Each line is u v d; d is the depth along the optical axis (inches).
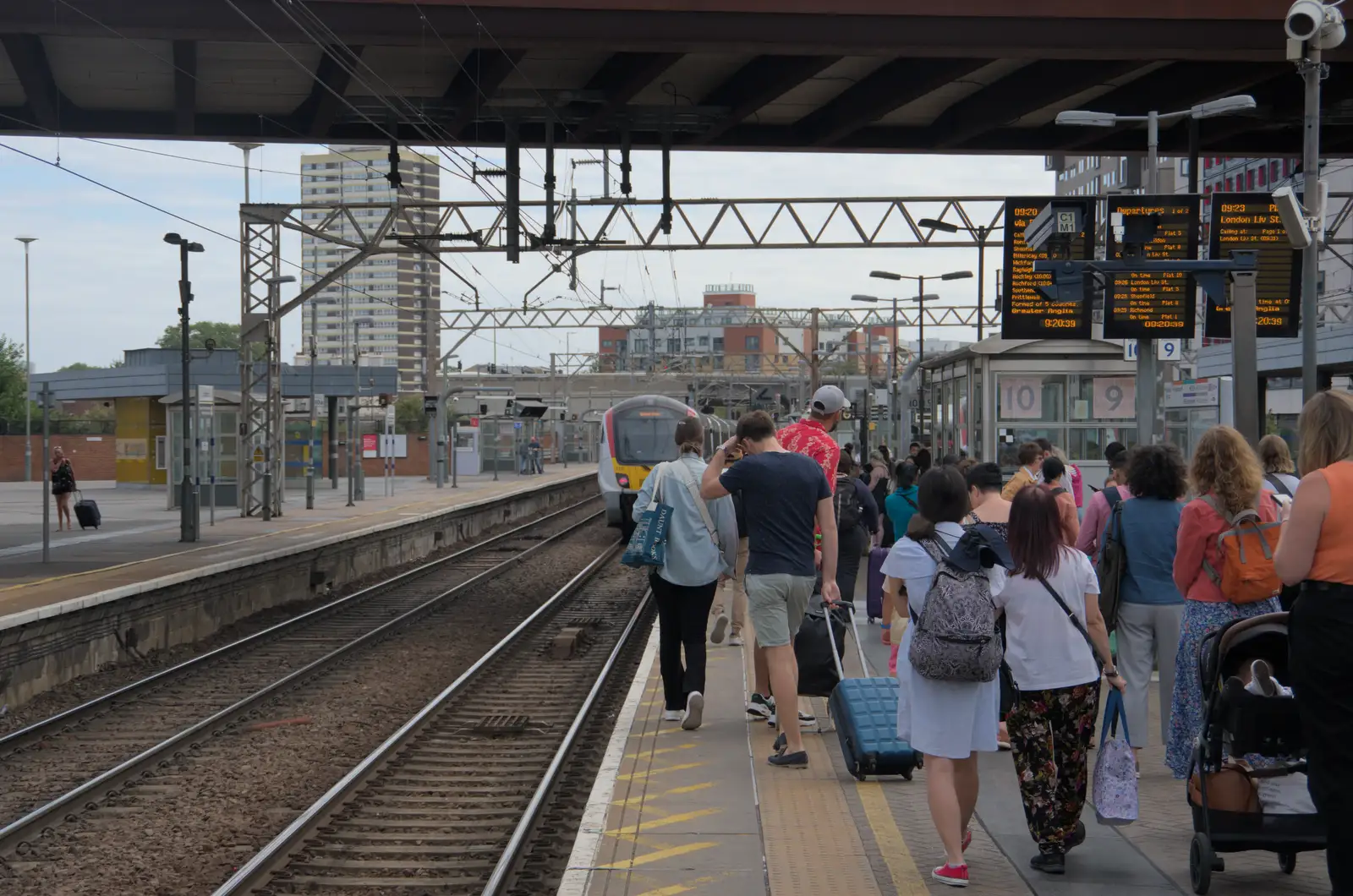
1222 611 274.2
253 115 964.0
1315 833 229.5
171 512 1398.9
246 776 419.5
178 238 1011.9
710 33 713.0
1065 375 834.8
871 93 880.3
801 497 331.9
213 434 1392.7
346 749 462.9
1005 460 833.5
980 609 236.4
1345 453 194.5
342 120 962.7
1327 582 189.0
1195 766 240.2
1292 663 193.5
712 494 338.0
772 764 332.5
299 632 775.7
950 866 238.7
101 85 879.7
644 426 1330.0
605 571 1137.4
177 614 741.3
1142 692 327.3
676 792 306.3
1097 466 834.8
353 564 1085.8
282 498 1300.4
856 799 300.5
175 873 316.5
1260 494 275.9
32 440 2544.3
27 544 975.6
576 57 825.5
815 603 373.7
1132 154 1013.2
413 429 3764.8
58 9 677.3
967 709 240.7
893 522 539.8
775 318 2431.1
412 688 590.9
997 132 1003.3
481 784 404.5
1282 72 830.5
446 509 1418.6
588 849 262.4
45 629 588.1
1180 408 816.9
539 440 2645.2
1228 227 605.3
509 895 289.3
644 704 415.2
